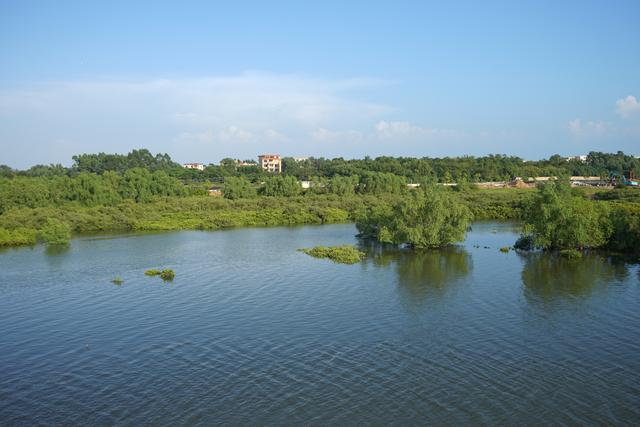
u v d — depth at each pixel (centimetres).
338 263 9188
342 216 15925
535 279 7769
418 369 4725
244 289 7462
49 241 11331
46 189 15238
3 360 5088
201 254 10219
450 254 9900
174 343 5450
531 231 9925
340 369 4756
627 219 9619
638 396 4184
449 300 6775
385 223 11188
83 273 8631
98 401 4253
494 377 4541
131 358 5091
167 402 4219
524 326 5753
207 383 4534
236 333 5703
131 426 3872
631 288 7150
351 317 6162
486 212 15612
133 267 9056
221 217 14875
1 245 11406
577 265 8681
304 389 4388
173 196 17825
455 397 4203
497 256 9612
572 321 5878
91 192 16100
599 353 5006
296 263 9225
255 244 11394
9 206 14150
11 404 4225
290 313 6347
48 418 4003
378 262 9250
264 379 4588
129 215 14650
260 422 3894
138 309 6612
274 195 19062
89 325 6047
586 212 9638
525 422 3825
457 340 5391
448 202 10825
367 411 4016
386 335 5566
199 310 6525
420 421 3859
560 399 4147
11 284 7950
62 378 4681
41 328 5972
